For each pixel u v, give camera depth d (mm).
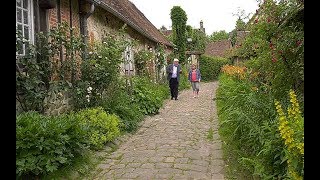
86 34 8266
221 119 8062
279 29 5082
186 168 5031
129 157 5680
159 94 12617
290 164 3113
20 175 4105
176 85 14562
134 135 7582
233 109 6527
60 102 6730
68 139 4586
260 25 5637
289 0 4965
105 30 10430
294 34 4535
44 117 4906
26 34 5848
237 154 5465
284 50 4641
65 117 5410
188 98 15344
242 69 11727
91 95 7734
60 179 4395
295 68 4605
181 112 10984
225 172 4836
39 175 4328
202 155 5711
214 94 17188
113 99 8266
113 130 6598
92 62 7598
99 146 5980
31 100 5531
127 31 13039
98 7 9633
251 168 4449
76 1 7996
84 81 7445
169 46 25297
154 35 19594
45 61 5957
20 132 4113
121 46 8914
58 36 6379
